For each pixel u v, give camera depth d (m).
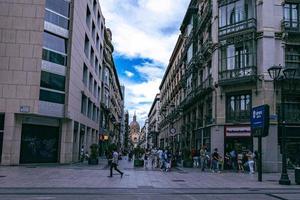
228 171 27.33
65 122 32.06
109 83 72.62
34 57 28.69
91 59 47.84
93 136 52.03
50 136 31.17
